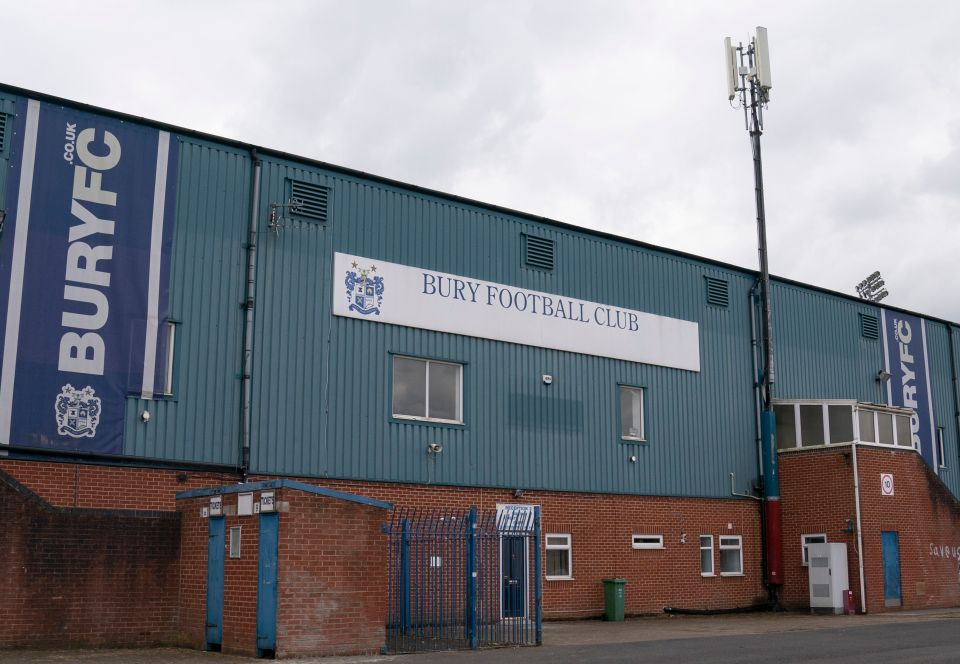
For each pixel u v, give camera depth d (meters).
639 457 26.00
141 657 14.94
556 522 23.86
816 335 31.86
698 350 28.14
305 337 20.55
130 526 16.47
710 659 14.63
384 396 21.47
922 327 35.94
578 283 25.62
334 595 15.25
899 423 28.78
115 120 19.00
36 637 15.33
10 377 17.19
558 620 23.42
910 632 19.45
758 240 29.97
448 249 23.17
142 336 18.59
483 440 22.91
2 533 15.28
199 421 18.98
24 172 17.86
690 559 26.53
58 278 17.91
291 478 19.86
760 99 30.45
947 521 28.91
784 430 28.95
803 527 27.62
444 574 20.22
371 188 22.16
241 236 20.12
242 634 15.27
